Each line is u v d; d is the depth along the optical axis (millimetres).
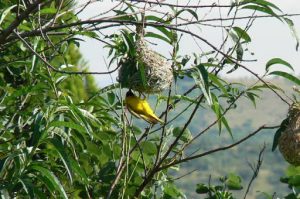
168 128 11727
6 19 10961
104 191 11320
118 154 11680
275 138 10805
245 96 11227
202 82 9586
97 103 10648
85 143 11180
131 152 11375
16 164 8281
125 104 11570
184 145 11609
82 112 9500
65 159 8398
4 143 10219
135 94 11867
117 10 10125
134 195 11156
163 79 11273
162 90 11414
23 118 11328
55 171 10719
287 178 11273
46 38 9195
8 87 11312
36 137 8477
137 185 11477
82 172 8578
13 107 11422
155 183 11578
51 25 9320
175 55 11094
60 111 9289
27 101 11516
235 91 11289
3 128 10242
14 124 10719
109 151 11609
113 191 11352
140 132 12023
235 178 11664
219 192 11539
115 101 11656
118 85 11227
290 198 11125
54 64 12078
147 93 11422
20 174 8234
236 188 11578
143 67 10633
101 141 11383
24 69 11930
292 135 10617
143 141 11648
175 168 11836
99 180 11250
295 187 11188
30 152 8406
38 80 12016
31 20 10680
